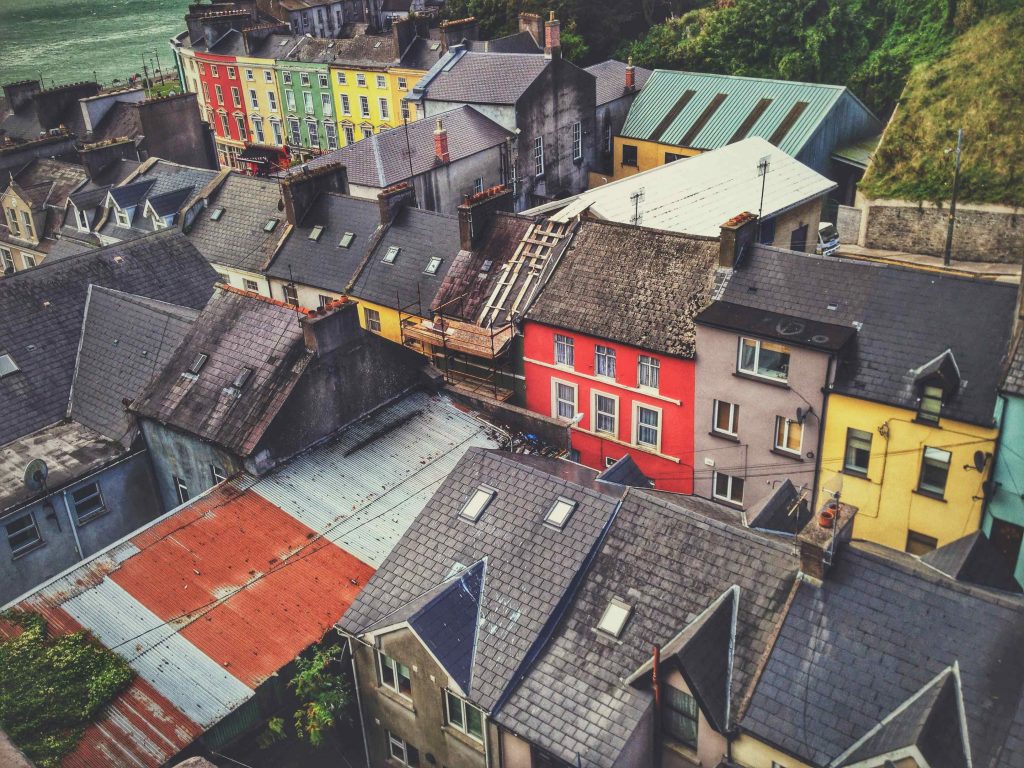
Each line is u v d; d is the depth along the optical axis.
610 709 20.12
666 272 36.28
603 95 67.06
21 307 36.97
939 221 47.31
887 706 18.19
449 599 22.34
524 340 39.00
